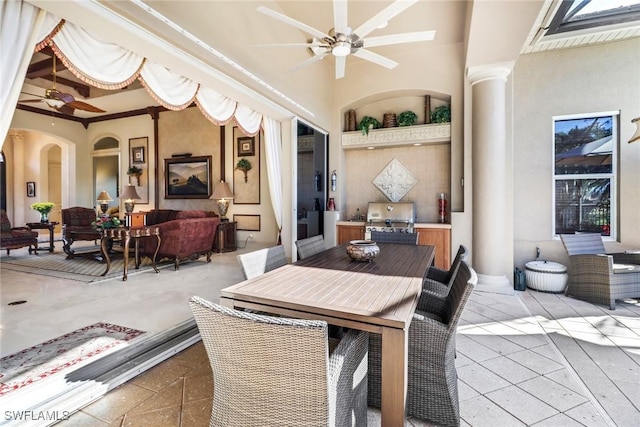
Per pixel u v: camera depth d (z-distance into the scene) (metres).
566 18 3.79
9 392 1.75
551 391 1.94
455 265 2.47
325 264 2.32
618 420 1.68
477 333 2.81
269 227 7.07
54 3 1.86
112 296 3.49
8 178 9.36
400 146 5.52
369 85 5.37
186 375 2.05
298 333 0.98
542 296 3.92
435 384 1.63
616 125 4.20
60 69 5.55
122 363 2.12
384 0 3.80
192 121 7.65
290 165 4.68
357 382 1.43
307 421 1.07
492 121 4.17
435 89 4.91
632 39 4.07
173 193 7.84
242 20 3.39
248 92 3.52
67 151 8.55
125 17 2.16
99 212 8.62
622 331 2.84
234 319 1.05
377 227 4.95
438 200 5.19
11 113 1.77
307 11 4.08
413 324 1.65
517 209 4.56
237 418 1.18
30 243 5.99
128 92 6.80
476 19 3.41
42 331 2.55
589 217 4.36
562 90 4.36
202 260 5.69
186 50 2.67
